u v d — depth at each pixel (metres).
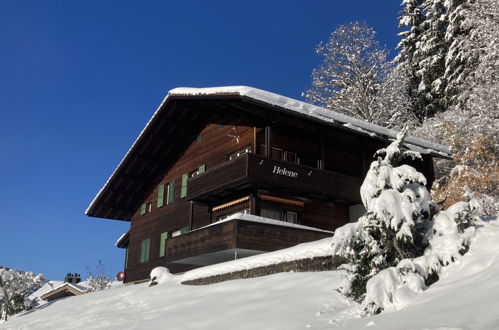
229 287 12.61
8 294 23.12
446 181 24.25
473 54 26.95
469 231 7.80
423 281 7.16
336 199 21.67
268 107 18.80
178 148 27.28
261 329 8.30
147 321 11.29
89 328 12.23
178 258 20.75
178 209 26.16
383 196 8.25
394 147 9.07
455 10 31.80
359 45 38.31
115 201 30.84
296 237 18.61
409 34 41.19
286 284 11.05
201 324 9.69
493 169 19.80
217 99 20.22
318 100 39.09
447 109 31.67
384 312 7.03
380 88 36.66
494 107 23.69
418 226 8.25
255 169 18.38
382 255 8.34
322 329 7.08
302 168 19.77
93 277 40.06
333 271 11.08
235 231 17.27
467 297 5.89
